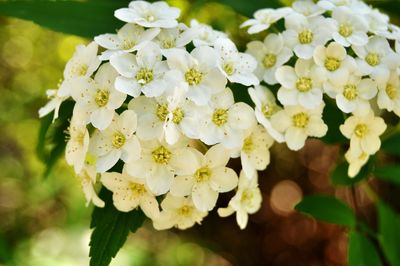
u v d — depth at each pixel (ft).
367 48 0.46
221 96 0.44
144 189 0.44
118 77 0.43
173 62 0.43
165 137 0.42
